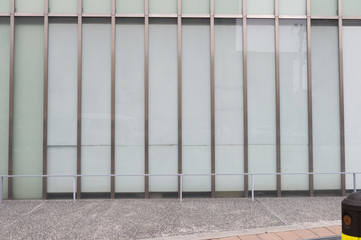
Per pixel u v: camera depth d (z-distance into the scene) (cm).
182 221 677
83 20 939
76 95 928
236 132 947
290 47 962
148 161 932
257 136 948
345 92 962
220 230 616
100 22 941
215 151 943
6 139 910
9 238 575
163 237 574
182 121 945
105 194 923
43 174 905
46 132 909
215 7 959
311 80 956
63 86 927
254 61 957
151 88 944
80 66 923
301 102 955
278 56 952
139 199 906
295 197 927
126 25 947
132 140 932
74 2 934
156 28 952
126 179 927
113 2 935
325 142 952
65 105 924
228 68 956
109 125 930
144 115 935
